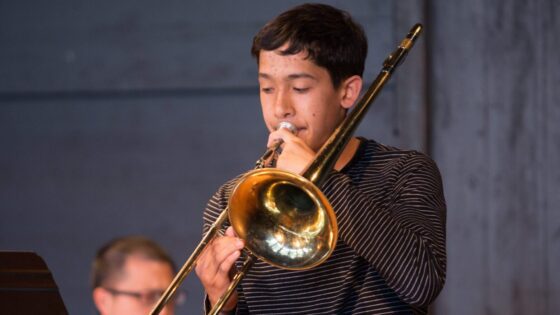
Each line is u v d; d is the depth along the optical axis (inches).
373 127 384.2
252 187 201.6
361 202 197.5
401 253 195.0
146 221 415.8
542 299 369.4
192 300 399.2
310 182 187.5
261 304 217.3
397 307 209.8
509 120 371.6
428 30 378.0
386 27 380.5
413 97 376.2
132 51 414.6
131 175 417.4
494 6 372.2
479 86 374.0
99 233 420.5
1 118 428.5
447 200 376.8
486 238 373.7
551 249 369.1
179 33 409.1
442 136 377.4
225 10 403.5
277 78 212.7
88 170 422.0
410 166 219.0
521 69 370.6
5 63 428.1
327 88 215.6
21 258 210.4
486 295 373.7
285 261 198.7
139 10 413.7
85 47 420.2
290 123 212.5
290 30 212.5
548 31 368.2
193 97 410.9
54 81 423.5
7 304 210.7
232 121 406.0
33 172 427.2
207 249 210.2
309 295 213.5
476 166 374.3
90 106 422.3
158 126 414.9
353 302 210.8
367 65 381.1
